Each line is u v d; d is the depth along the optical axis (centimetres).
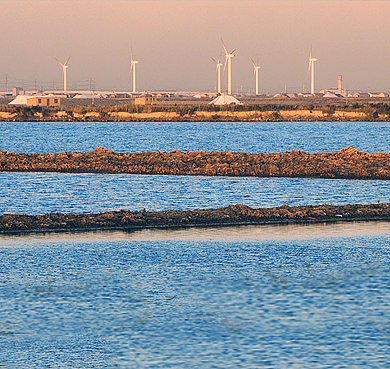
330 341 8219
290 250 13350
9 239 14488
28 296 10125
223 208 17425
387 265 11975
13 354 7956
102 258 12644
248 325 8825
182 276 11288
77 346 8162
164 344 8219
